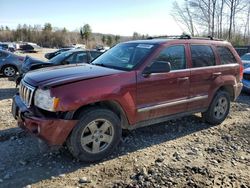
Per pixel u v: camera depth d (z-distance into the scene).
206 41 6.16
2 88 10.86
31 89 4.40
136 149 5.03
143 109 4.95
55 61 10.40
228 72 6.43
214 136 5.80
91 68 4.99
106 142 4.62
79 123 4.29
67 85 4.21
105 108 4.57
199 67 5.82
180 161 4.62
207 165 4.50
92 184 3.90
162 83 5.15
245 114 7.46
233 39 26.22
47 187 3.82
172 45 5.42
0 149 4.85
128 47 5.57
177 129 6.10
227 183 4.00
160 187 3.84
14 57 14.63
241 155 4.94
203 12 26.75
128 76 4.73
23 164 4.37
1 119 6.39
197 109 5.95
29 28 85.19
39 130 4.13
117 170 4.29
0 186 3.80
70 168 4.32
